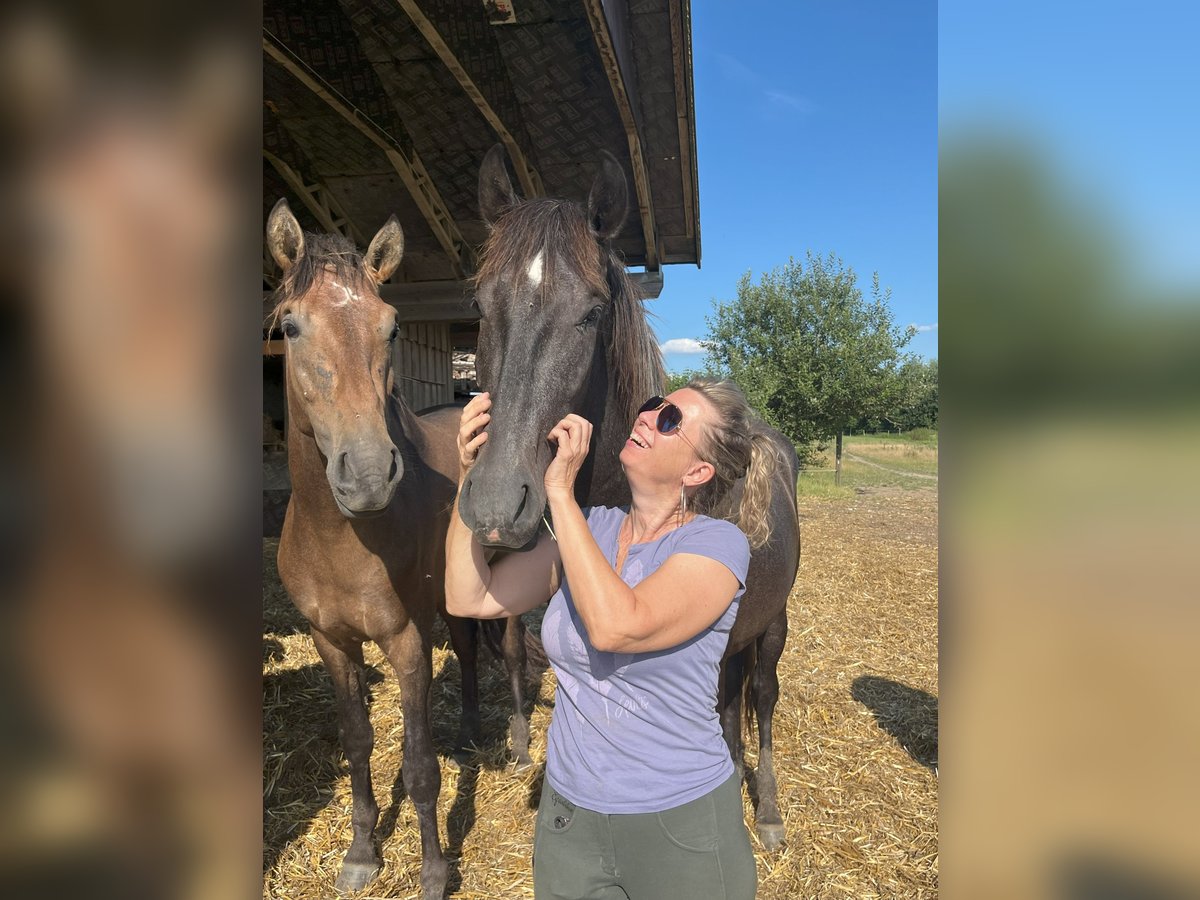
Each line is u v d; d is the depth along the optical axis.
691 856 1.32
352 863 2.49
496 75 4.92
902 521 10.77
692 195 6.17
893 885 2.48
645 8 4.64
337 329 2.04
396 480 2.01
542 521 1.66
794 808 2.92
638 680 1.34
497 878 2.51
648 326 2.05
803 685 4.23
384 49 4.76
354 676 2.53
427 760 2.37
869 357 11.74
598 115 5.37
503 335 1.66
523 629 3.35
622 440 2.02
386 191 6.18
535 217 1.72
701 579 1.33
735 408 1.50
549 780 1.46
